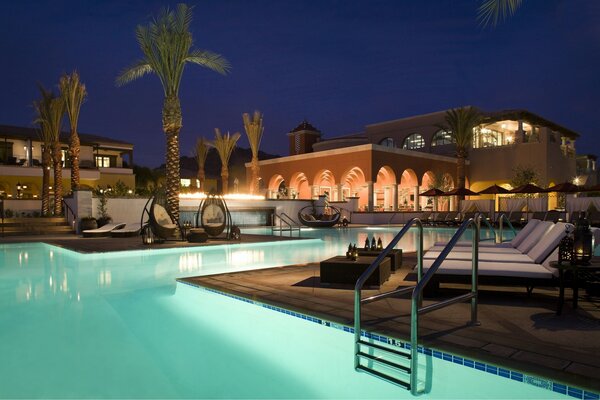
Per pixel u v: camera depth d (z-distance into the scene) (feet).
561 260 13.80
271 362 12.59
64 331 15.11
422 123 131.23
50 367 11.94
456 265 15.90
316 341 13.26
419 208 110.42
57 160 70.74
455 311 13.75
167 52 46.75
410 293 16.49
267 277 20.85
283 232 66.44
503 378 9.14
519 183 108.68
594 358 9.29
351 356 12.18
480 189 126.62
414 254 30.09
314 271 22.68
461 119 99.04
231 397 10.27
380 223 90.07
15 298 20.01
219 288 17.88
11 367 11.93
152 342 14.12
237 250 40.63
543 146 114.62
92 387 10.70
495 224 77.36
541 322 12.38
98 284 23.38
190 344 13.99
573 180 139.85
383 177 112.68
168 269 28.55
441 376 10.08
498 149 121.90
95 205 59.62
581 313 13.42
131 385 10.87
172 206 48.16
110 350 13.30
